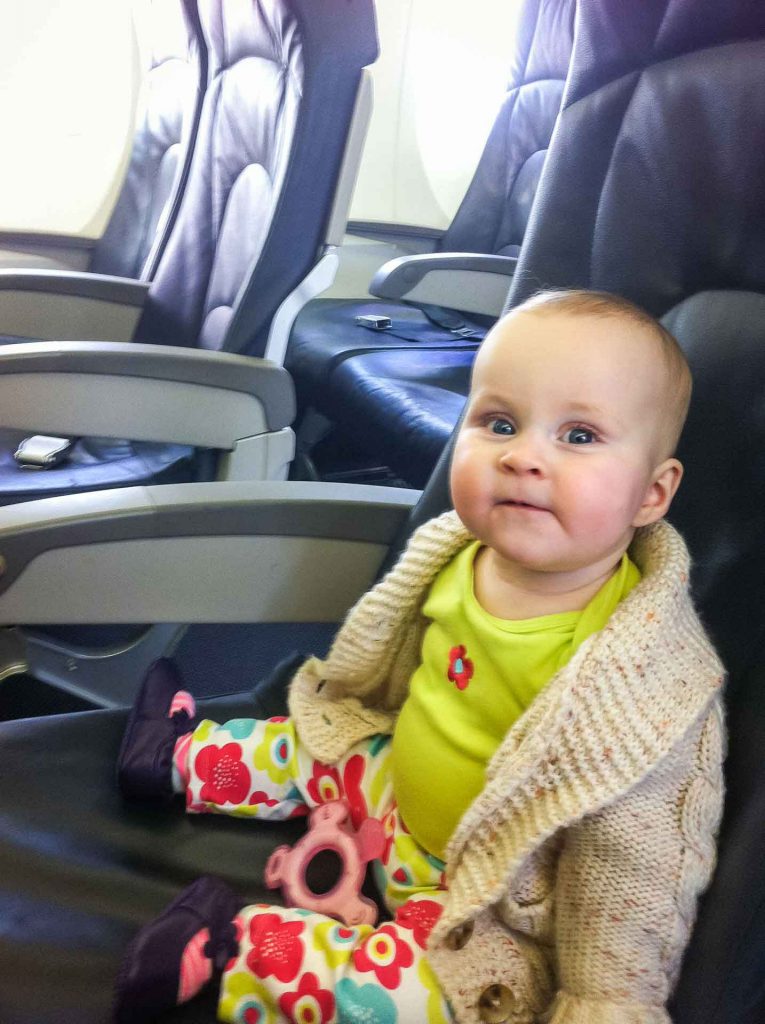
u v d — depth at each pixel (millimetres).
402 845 686
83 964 618
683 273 702
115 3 2078
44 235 2146
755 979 528
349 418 1730
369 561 903
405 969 584
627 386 544
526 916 588
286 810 770
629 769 529
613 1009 522
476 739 641
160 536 816
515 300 800
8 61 2035
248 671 1501
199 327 1583
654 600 562
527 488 542
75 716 851
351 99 1294
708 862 525
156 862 715
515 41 2203
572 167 774
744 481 629
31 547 772
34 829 719
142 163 2043
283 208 1307
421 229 2418
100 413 1259
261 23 1394
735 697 589
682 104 689
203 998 606
